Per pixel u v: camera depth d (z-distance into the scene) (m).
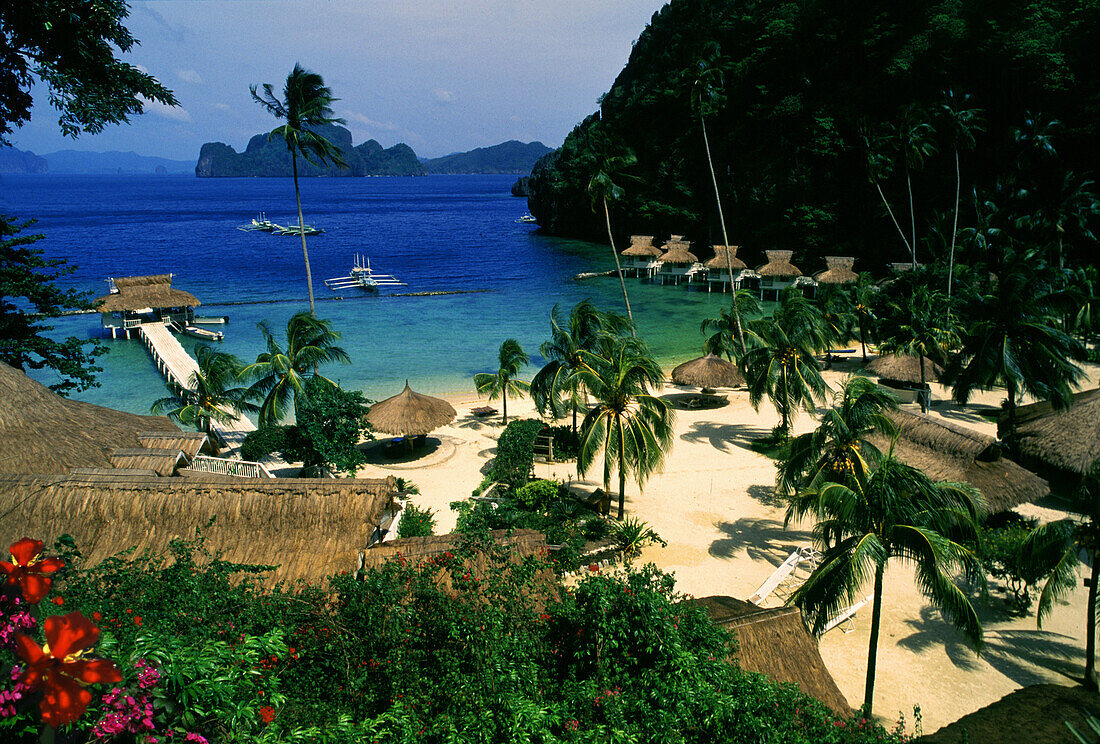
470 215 190.50
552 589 14.46
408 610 11.21
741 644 13.65
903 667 16.06
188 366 42.19
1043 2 72.38
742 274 80.25
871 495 13.99
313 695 9.88
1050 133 60.59
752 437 31.75
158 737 5.67
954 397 28.39
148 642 6.32
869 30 82.00
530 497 23.27
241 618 10.33
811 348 32.66
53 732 4.70
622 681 10.66
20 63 16.67
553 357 29.69
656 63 116.50
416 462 28.58
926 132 56.53
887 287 51.31
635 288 82.25
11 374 19.34
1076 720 13.02
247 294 72.94
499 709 9.25
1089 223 58.88
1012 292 25.55
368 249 114.31
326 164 36.59
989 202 61.12
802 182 85.69
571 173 126.88
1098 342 45.66
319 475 25.95
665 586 12.41
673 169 102.44
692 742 9.77
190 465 21.12
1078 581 19.61
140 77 18.62
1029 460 25.31
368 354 48.97
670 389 40.28
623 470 22.08
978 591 19.06
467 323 60.00
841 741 10.29
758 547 21.52
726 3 105.69
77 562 14.86
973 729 12.77
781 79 90.31
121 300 52.81
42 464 17.77
